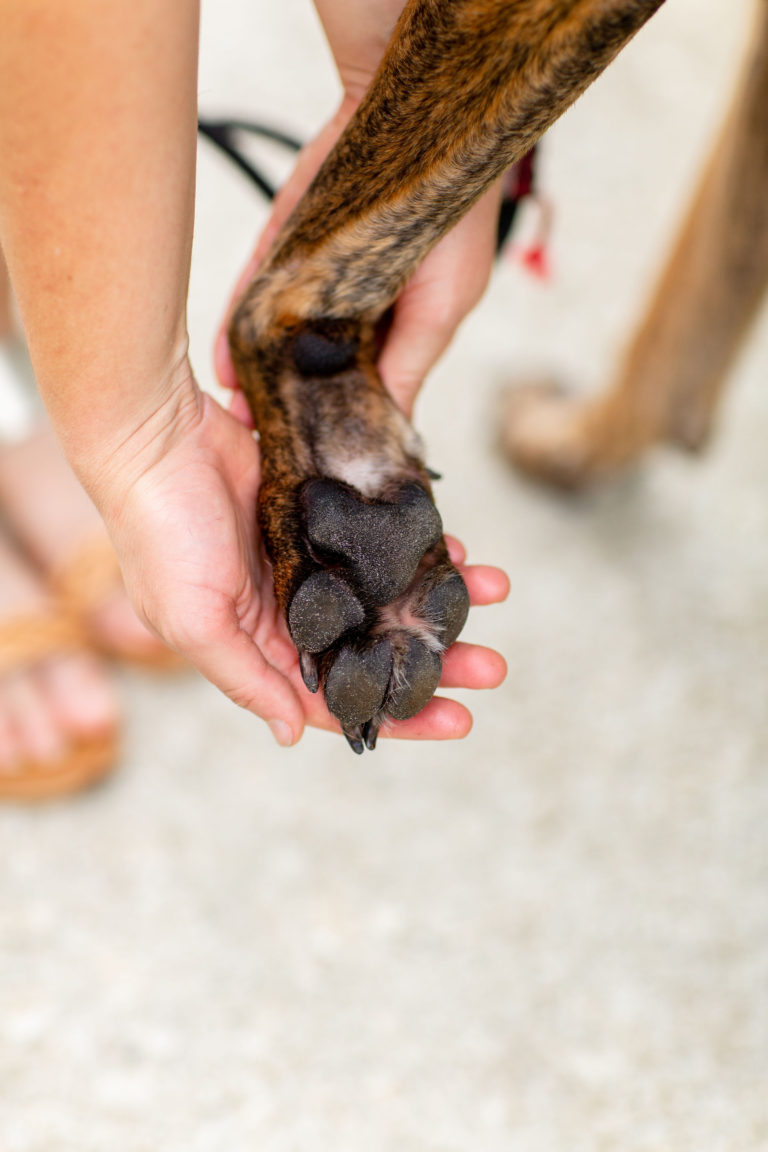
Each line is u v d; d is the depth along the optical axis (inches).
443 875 51.3
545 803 52.9
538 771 54.1
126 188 36.0
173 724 54.9
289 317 40.9
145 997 49.3
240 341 41.4
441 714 40.1
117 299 36.8
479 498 64.2
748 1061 48.5
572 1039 48.9
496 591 41.8
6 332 52.1
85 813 52.1
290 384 41.2
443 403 68.0
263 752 54.1
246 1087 48.1
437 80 37.8
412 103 38.1
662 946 50.3
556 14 36.5
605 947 50.3
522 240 74.5
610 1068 48.5
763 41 44.4
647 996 49.5
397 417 41.4
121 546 39.3
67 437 38.3
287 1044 48.7
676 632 59.5
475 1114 47.9
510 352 70.5
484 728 55.4
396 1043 48.8
